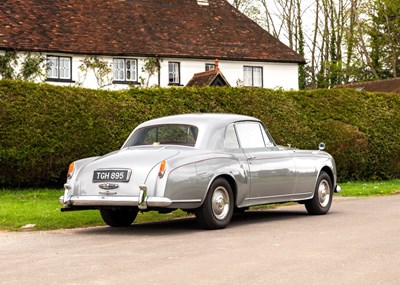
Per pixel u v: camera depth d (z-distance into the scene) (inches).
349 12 2694.4
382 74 2733.8
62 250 409.4
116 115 860.0
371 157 1102.4
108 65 1539.1
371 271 328.2
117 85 1549.0
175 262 357.4
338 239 437.1
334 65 2623.0
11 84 808.3
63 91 837.2
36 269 344.8
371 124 1099.3
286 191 570.6
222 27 1808.6
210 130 521.3
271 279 311.0
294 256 371.6
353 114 1081.4
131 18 1670.8
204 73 1630.2
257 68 1782.7
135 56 1571.1
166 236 471.5
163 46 1630.2
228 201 513.7
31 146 806.5
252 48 1784.0
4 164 799.7
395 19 2667.3
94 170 493.0
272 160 556.1
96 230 519.8
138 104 881.5
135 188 475.5
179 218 609.3
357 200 771.4
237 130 541.3
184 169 480.7
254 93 975.6
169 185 471.2
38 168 815.7
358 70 2677.2
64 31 1524.4
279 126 979.9
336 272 326.3
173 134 524.7
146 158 487.8
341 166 1060.5
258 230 496.7
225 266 343.6
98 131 844.0
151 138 531.8
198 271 331.3
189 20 1772.9
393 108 1143.0
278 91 1011.9
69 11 1595.7
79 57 1503.4
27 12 1521.9
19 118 802.2
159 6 1768.0
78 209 499.8
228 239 446.6
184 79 1654.8
